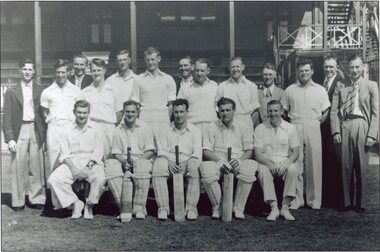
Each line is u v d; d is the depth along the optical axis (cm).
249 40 1460
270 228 523
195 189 562
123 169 576
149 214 584
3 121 594
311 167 598
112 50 1497
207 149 585
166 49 1483
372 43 1221
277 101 578
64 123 589
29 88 604
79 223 548
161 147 581
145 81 624
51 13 1505
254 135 589
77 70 641
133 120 578
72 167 561
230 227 527
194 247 463
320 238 486
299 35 1366
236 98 620
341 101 583
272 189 551
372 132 565
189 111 622
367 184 745
